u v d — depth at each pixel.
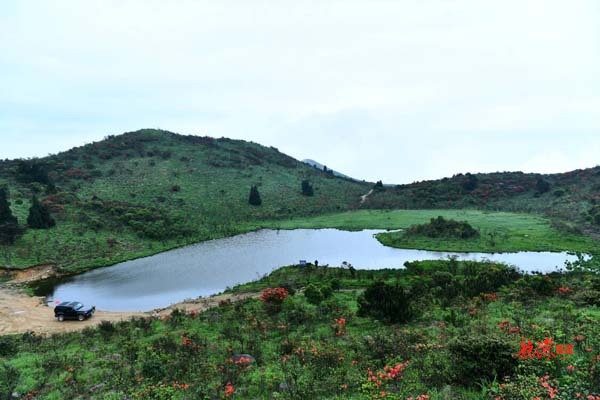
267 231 71.62
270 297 21.52
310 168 155.75
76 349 17.41
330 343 13.91
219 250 53.22
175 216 69.06
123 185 89.00
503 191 101.94
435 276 26.06
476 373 8.23
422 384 8.66
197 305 27.33
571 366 7.61
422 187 112.50
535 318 14.87
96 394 11.24
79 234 52.69
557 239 52.91
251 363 12.45
